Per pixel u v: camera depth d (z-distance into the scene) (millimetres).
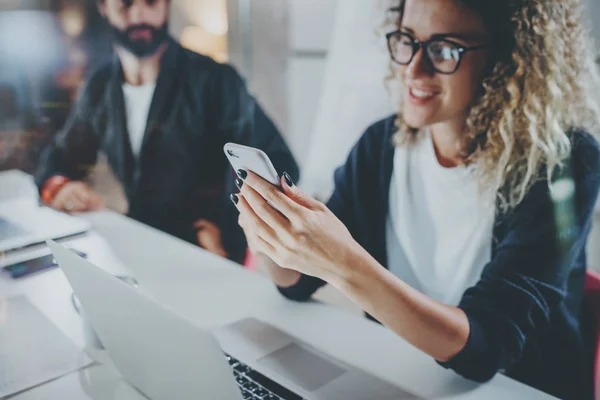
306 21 2080
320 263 807
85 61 2451
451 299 1500
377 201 1606
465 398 856
